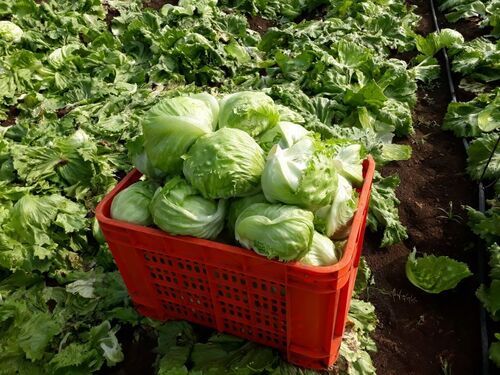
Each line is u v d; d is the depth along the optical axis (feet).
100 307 3.41
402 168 4.82
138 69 6.36
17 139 5.01
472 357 3.20
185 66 6.18
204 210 2.48
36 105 5.81
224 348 3.03
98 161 4.46
